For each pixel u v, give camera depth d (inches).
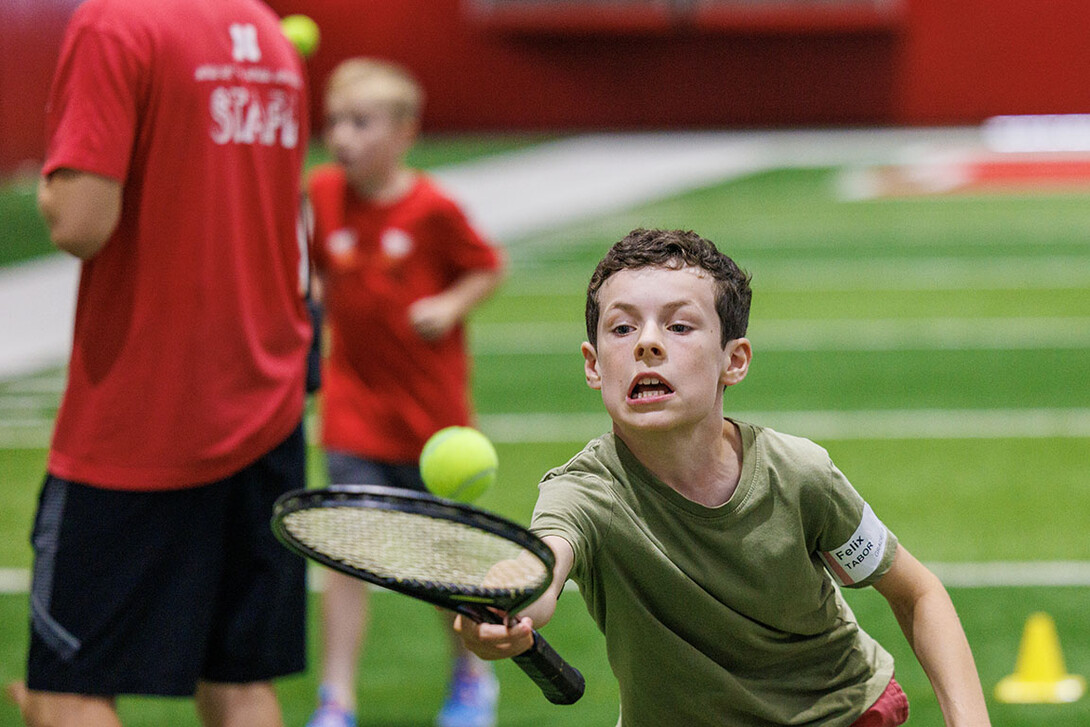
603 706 327.6
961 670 179.2
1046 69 1932.8
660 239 171.6
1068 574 410.6
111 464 215.9
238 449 221.5
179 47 216.2
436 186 324.8
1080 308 839.7
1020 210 1255.5
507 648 152.0
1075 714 318.0
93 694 216.5
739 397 644.7
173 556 218.8
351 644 298.5
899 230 1156.5
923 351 737.0
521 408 633.6
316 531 149.3
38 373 709.3
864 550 180.2
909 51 1957.4
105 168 209.0
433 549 150.7
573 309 866.8
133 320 216.1
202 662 224.4
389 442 317.1
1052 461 532.1
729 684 175.8
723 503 175.9
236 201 223.5
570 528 167.3
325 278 324.8
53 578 217.5
